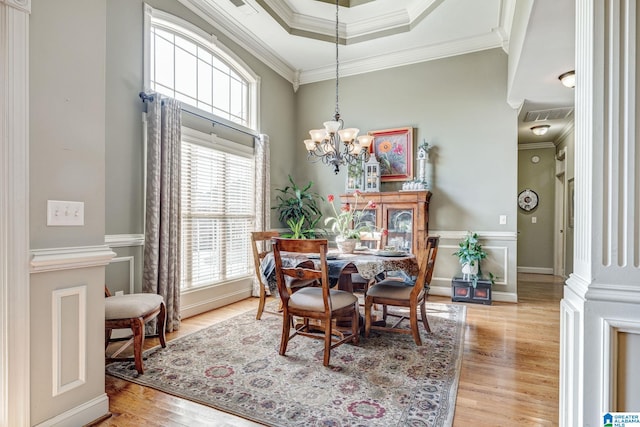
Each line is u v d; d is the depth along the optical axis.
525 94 3.83
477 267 4.04
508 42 3.99
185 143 3.39
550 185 6.54
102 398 1.72
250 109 4.45
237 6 3.66
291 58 4.84
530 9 2.27
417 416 1.69
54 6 1.55
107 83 2.70
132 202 2.89
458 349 2.57
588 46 1.22
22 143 1.42
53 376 1.53
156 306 2.39
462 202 4.33
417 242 4.20
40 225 1.49
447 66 4.43
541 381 2.08
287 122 5.18
